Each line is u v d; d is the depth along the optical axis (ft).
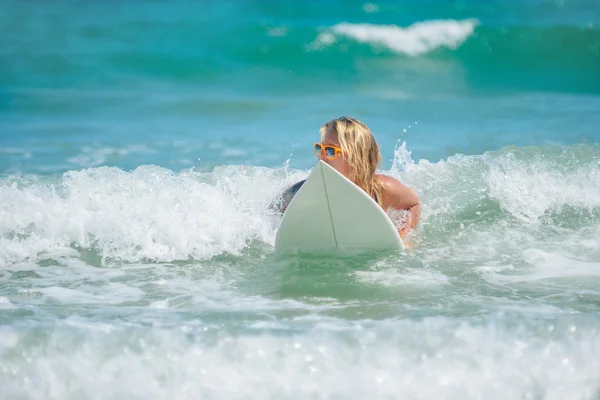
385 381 36.50
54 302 44.34
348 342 38.34
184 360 37.09
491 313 41.52
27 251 54.03
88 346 37.68
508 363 37.47
